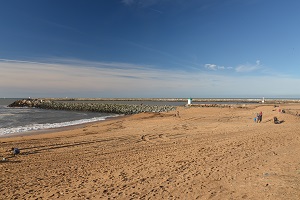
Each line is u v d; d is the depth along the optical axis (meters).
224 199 6.34
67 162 11.16
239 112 39.94
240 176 8.01
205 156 11.04
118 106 63.97
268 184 6.99
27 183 8.38
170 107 59.72
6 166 10.57
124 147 14.25
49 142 16.12
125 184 7.92
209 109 46.62
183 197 6.68
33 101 86.12
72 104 71.81
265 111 37.66
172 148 13.38
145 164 10.27
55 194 7.31
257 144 13.07
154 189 7.37
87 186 7.88
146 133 19.59
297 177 7.33
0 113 50.91
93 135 19.14
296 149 11.44
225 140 14.84
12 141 16.56
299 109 42.88
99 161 11.20
